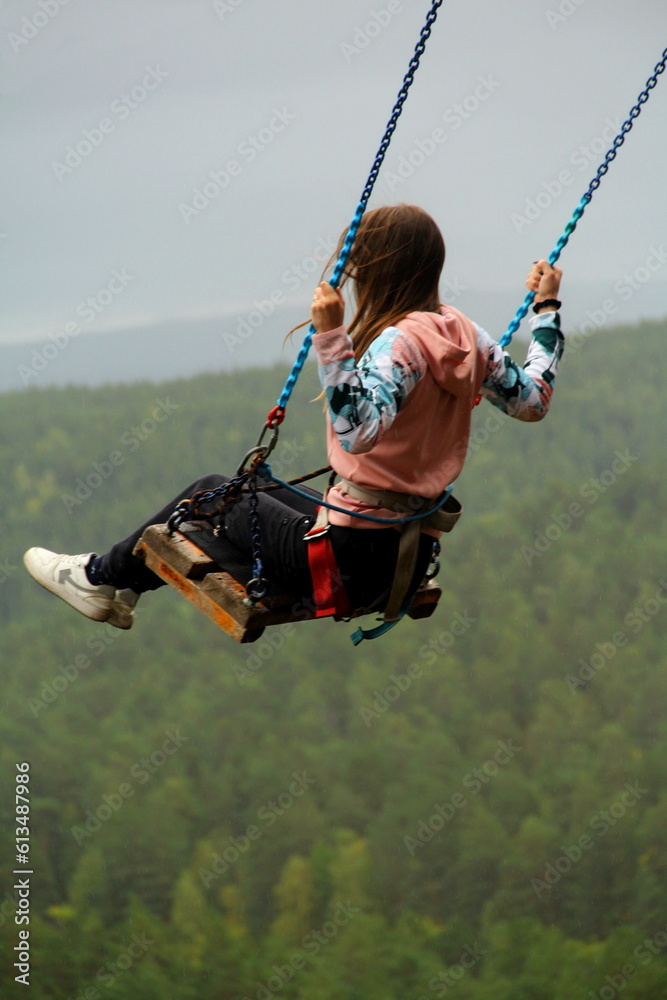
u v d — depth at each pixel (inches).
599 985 5541.3
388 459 308.2
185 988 6063.0
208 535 366.3
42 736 7165.4
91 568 405.1
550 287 394.6
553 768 6756.9
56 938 6279.5
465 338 313.7
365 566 325.4
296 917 6314.0
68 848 6530.5
